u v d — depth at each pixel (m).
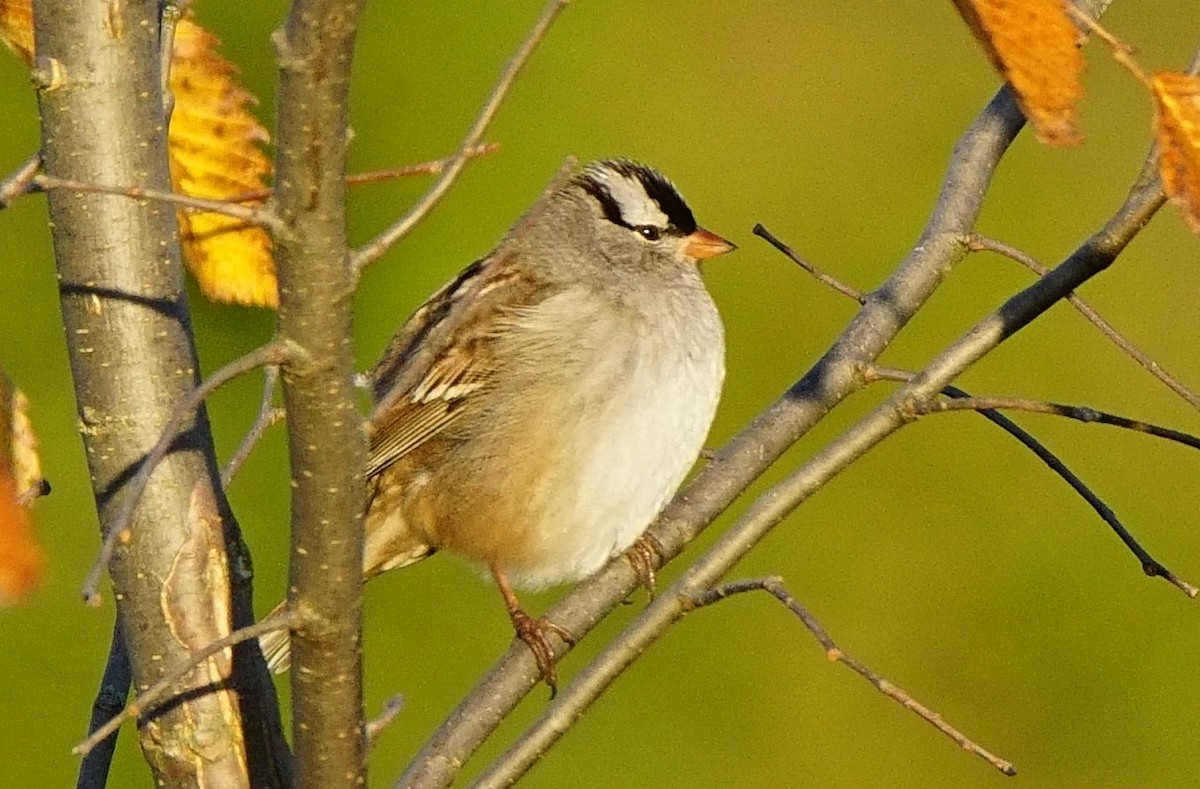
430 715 11.88
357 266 4.43
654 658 12.48
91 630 11.52
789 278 13.60
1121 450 13.23
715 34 14.34
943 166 14.00
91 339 5.50
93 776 5.76
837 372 7.54
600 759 12.25
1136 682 12.55
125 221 5.50
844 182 13.91
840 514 12.94
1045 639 12.73
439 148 13.47
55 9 5.43
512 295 8.60
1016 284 13.63
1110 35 3.19
